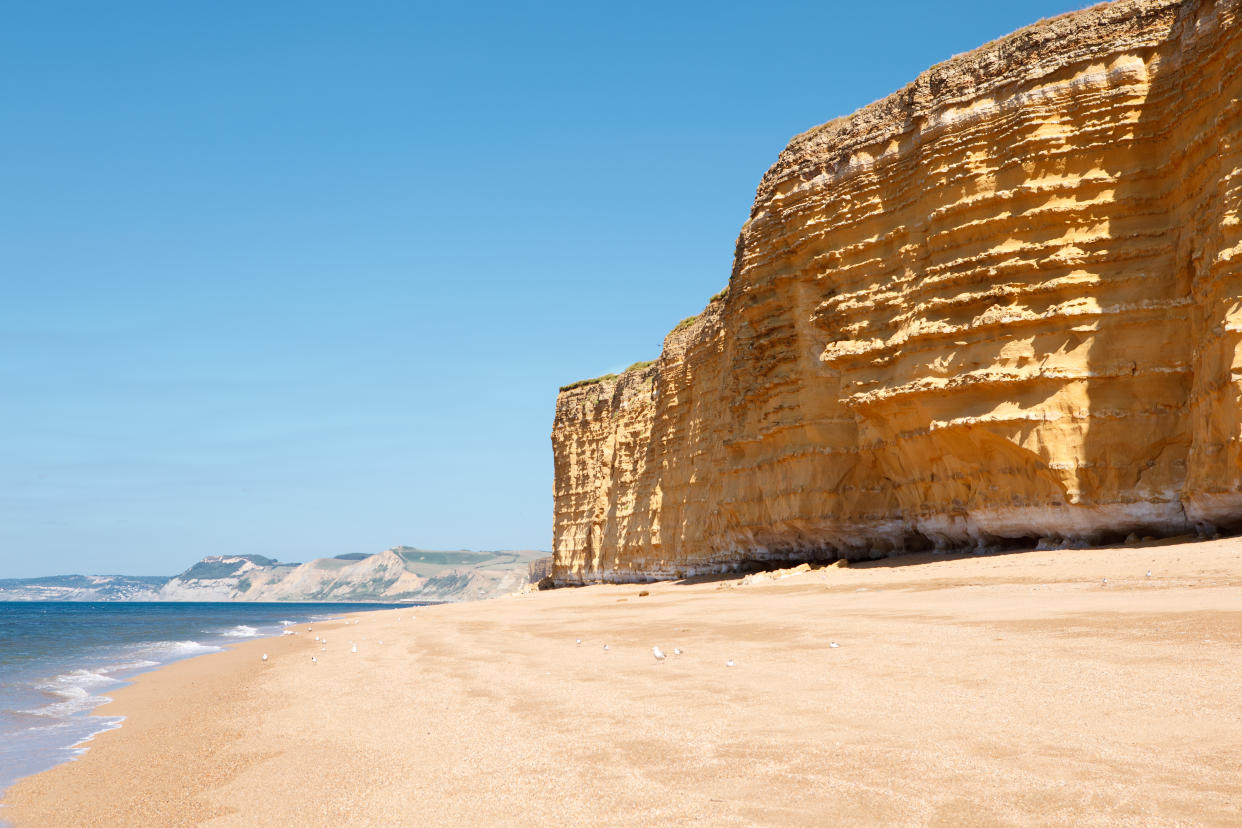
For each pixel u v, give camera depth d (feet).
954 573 79.30
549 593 209.56
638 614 92.38
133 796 33.78
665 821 23.35
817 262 111.24
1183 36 81.00
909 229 100.22
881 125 106.93
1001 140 90.22
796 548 121.60
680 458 189.47
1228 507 69.92
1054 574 67.97
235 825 28.35
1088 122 85.66
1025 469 85.76
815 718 32.76
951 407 90.53
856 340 104.12
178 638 149.28
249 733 44.86
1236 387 66.64
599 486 242.78
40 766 41.39
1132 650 37.09
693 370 185.37
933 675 37.60
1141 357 80.79
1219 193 71.97
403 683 56.75
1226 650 35.06
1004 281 87.56
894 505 108.88
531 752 32.63
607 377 261.24
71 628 205.67
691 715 35.73
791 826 22.06
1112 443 81.05
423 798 28.37
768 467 123.44
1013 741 27.02
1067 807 21.43
